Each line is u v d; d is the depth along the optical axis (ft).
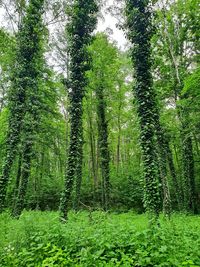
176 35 88.12
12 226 31.04
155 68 86.74
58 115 84.79
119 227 25.82
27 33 61.57
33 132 72.23
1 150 81.35
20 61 61.46
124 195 107.55
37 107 71.72
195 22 83.61
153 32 48.11
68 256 21.90
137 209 101.71
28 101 69.41
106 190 90.12
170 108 81.97
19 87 59.93
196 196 96.02
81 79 53.67
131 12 47.85
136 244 21.53
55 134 84.89
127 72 102.94
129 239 22.81
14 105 61.31
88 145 134.00
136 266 19.65
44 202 110.52
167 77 88.53
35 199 108.68
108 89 94.84
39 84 76.84
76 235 24.45
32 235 25.52
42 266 20.40
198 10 80.43
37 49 63.21
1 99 78.64
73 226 27.63
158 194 42.70
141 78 46.88
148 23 47.96
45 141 81.56
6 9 64.85
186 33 87.66
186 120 72.08
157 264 19.20
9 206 90.48
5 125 82.38
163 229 25.41
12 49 69.00
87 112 104.32
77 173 90.94
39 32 63.98
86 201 109.70
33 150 73.87
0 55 76.95
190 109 67.72
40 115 76.28
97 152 117.08
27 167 70.74
